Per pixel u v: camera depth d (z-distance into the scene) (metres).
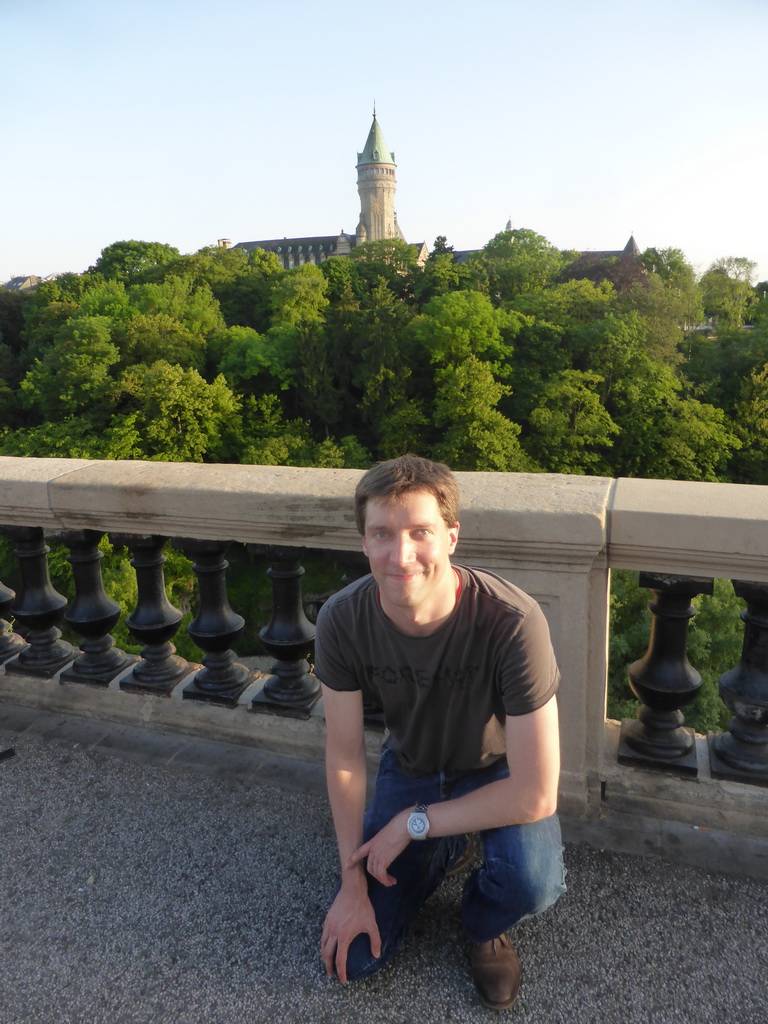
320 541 2.28
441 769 1.70
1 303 84.62
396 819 1.58
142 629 2.70
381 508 1.36
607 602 2.03
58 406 59.94
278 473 2.44
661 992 1.58
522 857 1.53
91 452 51.12
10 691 2.90
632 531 1.90
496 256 86.56
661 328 59.88
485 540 1.99
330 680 1.61
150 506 2.43
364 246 95.81
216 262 87.94
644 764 2.25
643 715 2.29
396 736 1.68
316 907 1.85
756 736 2.17
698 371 61.41
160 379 52.28
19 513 2.65
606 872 1.95
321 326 62.09
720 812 2.13
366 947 1.59
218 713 2.62
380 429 56.81
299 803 2.28
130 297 74.69
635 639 24.23
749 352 59.59
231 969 1.68
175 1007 1.58
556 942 1.73
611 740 2.40
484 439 48.44
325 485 2.27
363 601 1.51
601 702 2.11
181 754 2.55
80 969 1.69
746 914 1.79
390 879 1.59
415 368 61.41
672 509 1.88
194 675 2.75
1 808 2.28
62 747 2.61
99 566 2.82
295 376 62.19
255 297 84.94
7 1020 1.56
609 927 1.77
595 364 57.28
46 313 74.75
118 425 53.59
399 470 1.38
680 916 1.79
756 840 2.05
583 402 52.41
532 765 1.45
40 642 2.94
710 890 1.87
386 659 1.52
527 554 1.99
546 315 63.12
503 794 1.49
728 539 1.84
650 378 54.94
